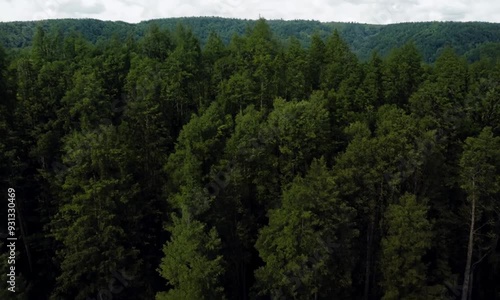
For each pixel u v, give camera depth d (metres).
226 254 52.88
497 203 51.44
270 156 56.50
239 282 56.09
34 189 56.34
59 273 54.53
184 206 45.72
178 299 42.62
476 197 50.06
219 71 77.44
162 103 64.50
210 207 51.53
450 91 64.31
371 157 51.00
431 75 75.88
